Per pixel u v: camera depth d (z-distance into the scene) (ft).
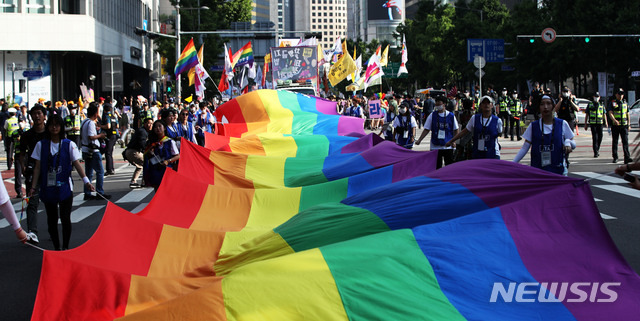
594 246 18.98
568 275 18.12
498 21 241.35
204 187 30.76
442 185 22.38
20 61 146.61
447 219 20.79
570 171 58.44
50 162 29.25
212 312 15.26
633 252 29.35
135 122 90.12
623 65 154.30
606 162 64.90
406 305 15.98
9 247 33.27
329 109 54.70
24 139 33.14
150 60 241.55
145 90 242.78
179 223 28.96
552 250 18.71
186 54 113.39
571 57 159.43
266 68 148.87
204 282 19.92
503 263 18.12
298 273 16.28
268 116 51.88
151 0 248.73
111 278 19.20
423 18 295.89
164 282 19.76
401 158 35.19
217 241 24.45
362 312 15.66
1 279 27.04
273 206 30.58
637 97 181.16
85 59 173.37
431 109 122.01
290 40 158.40
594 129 69.46
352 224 21.12
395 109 94.07
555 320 16.89
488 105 36.99
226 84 126.41
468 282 17.25
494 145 37.09
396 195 22.77
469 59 194.70
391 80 328.49
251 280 15.99
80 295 18.58
